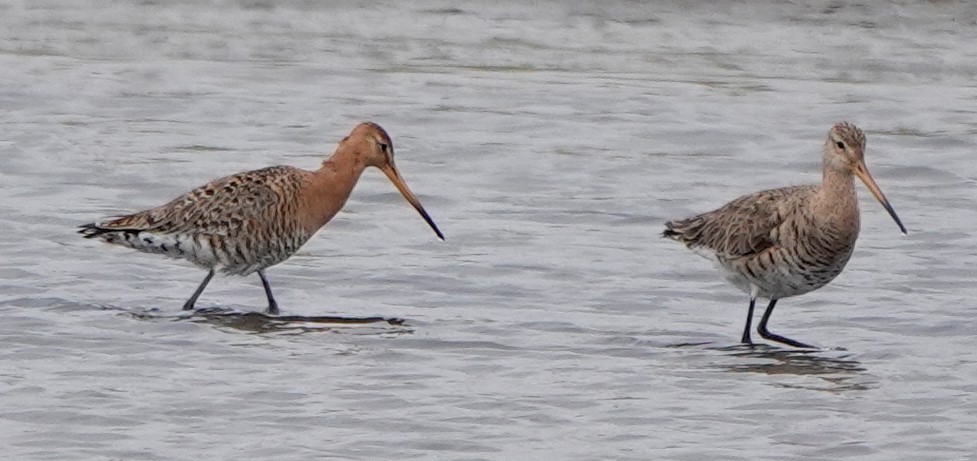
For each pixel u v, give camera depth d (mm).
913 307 16109
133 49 25938
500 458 11969
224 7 27766
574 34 26469
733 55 25547
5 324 15016
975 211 19672
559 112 23359
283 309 15844
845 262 14984
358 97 23984
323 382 13617
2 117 22672
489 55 25750
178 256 15812
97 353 14289
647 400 13328
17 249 17422
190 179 20297
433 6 27734
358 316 15633
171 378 13656
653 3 27391
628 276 17094
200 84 24469
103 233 15805
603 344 14891
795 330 15500
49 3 27922
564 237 18453
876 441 12398
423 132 22547
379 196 20047
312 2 27859
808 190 14984
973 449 12227
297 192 15883
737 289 16656
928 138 22344
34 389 13312
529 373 14016
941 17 26391
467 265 17359
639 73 24969
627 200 19891
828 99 23859
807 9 26797
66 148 21406
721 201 19906
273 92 24172
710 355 14664
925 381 13859
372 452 12070
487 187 20438
